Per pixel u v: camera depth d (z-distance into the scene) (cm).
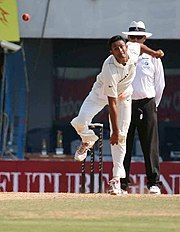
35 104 6084
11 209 2600
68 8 5938
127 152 3719
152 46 6184
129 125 3491
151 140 3747
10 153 5509
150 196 3155
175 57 6191
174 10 5947
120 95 3241
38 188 4634
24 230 2138
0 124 5484
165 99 6200
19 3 5900
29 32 5938
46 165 4634
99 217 2425
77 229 2162
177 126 6197
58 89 6144
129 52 3167
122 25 5931
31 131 6075
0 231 2119
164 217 2441
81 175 4372
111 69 3127
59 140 6050
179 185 4569
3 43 5381
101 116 5988
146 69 3728
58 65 6131
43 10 5931
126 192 3712
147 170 3759
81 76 6172
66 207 2666
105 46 6166
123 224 2272
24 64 5569
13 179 4644
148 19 5938
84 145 3284
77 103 6178
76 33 5947
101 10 5925
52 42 6103
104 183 4503
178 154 6159
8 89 5528
